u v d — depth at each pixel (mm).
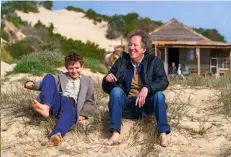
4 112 5617
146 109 4938
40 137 4684
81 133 4820
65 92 4938
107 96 6598
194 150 4484
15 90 8094
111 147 4500
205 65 29719
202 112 5699
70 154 4312
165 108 4629
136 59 4832
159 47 27906
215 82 7926
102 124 4988
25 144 4500
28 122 5059
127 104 4906
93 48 37688
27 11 53781
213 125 5105
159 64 4797
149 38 4879
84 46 37562
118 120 4609
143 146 4512
